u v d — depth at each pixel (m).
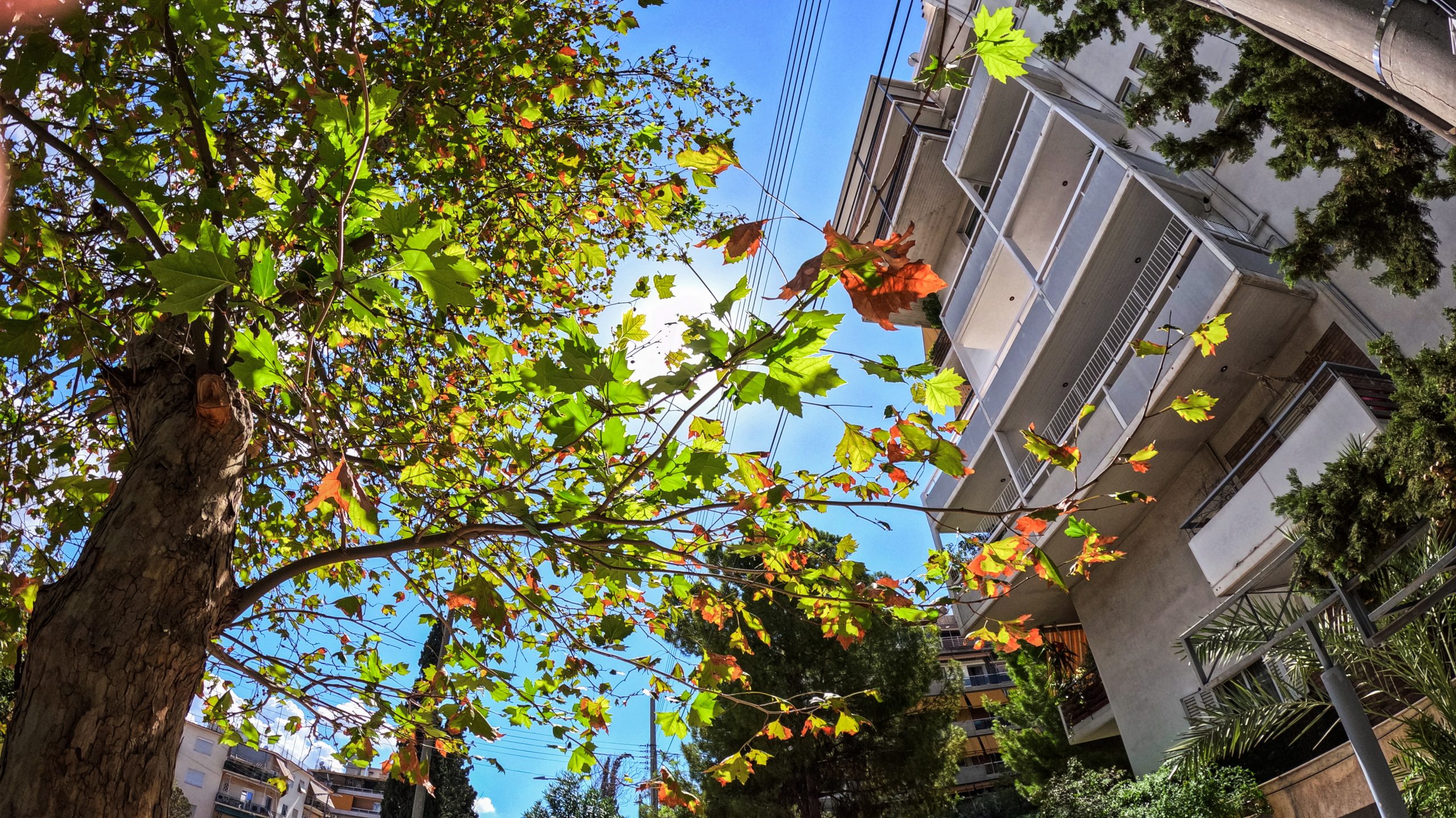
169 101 2.78
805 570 2.94
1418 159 6.21
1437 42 1.82
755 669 13.96
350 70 2.23
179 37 2.61
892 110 18.33
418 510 3.67
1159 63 7.78
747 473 2.60
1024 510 2.49
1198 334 2.44
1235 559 9.67
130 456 3.24
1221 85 10.67
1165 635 12.84
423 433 3.99
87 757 2.03
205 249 1.55
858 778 14.60
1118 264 12.22
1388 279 6.86
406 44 4.29
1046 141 13.30
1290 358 10.42
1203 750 8.93
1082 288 12.48
